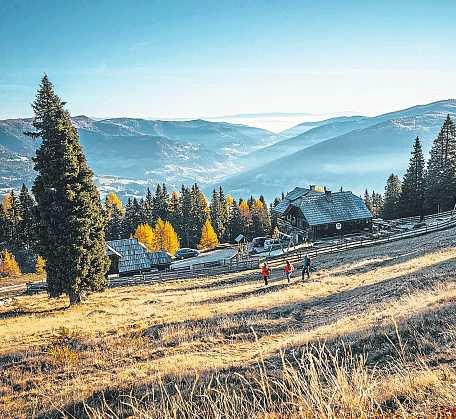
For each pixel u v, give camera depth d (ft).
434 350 33.58
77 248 110.11
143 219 371.97
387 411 20.43
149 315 86.89
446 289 60.75
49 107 108.78
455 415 17.87
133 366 52.16
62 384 48.78
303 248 184.24
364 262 126.41
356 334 45.47
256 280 131.85
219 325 70.59
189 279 153.07
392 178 325.01
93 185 116.67
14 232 131.23
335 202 221.46
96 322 84.07
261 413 23.09
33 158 109.40
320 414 18.15
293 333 61.72
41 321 92.27
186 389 37.93
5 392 48.11
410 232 175.01
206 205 412.57
